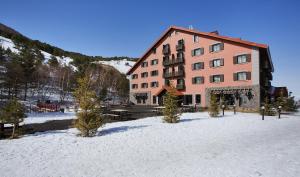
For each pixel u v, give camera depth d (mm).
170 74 47562
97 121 13133
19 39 103625
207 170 6801
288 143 10570
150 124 17766
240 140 11398
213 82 39375
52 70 73000
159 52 52281
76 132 14445
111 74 98125
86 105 13086
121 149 9773
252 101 33375
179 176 6383
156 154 8914
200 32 41625
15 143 11000
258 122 18703
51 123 19734
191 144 10633
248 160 7758
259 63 33125
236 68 35875
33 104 40969
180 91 45844
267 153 8688
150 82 54781
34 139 12031
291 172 6488
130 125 17281
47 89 64562
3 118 12336
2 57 59188
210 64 40062
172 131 14320
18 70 44750
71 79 67188
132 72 61250
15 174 6750
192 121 19453
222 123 18016
